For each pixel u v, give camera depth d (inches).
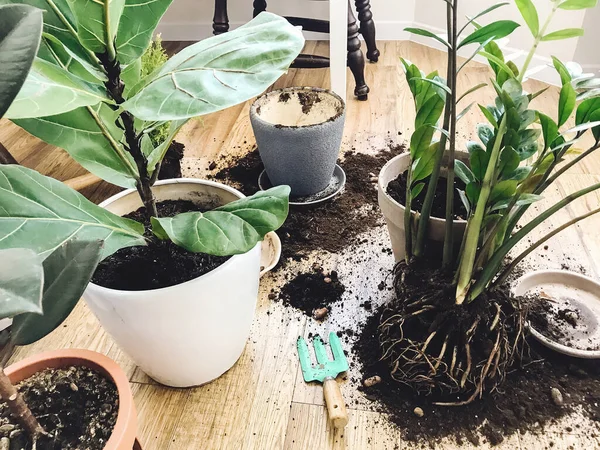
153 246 26.7
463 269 26.3
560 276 35.2
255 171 49.5
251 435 28.7
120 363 32.8
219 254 21.8
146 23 21.3
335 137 41.9
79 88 18.9
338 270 38.8
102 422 21.2
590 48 59.2
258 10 69.4
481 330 28.7
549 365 31.5
